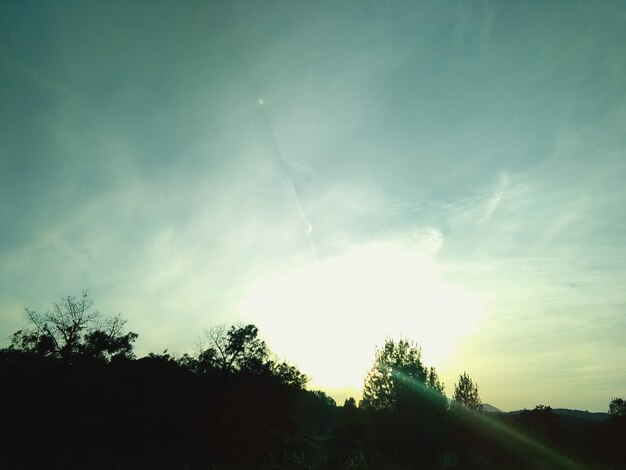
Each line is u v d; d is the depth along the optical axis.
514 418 34.50
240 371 54.41
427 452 23.77
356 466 21.61
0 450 30.58
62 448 34.25
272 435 48.16
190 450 37.78
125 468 21.56
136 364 50.00
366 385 26.81
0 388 40.41
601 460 24.83
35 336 44.25
